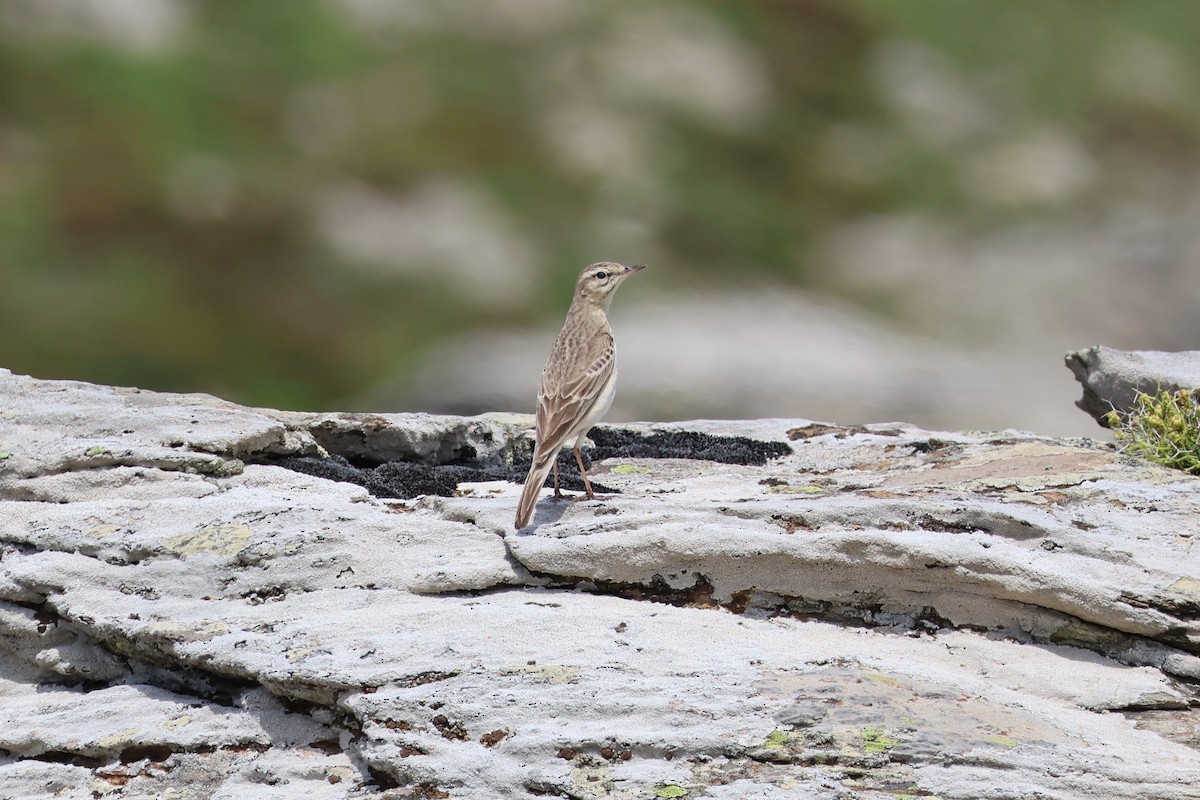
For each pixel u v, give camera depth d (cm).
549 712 838
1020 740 809
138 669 969
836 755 796
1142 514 1012
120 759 905
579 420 1040
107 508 1052
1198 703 867
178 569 988
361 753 847
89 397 1227
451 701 848
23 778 900
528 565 971
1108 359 1377
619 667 869
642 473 1243
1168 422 1196
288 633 920
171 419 1164
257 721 906
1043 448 1209
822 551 949
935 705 840
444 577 968
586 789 789
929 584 944
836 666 876
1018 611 936
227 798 858
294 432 1209
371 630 918
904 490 1066
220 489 1094
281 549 990
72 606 970
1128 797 771
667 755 807
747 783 783
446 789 809
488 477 1209
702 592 970
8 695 988
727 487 1159
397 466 1211
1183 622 898
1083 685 882
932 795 771
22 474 1094
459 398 2686
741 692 846
